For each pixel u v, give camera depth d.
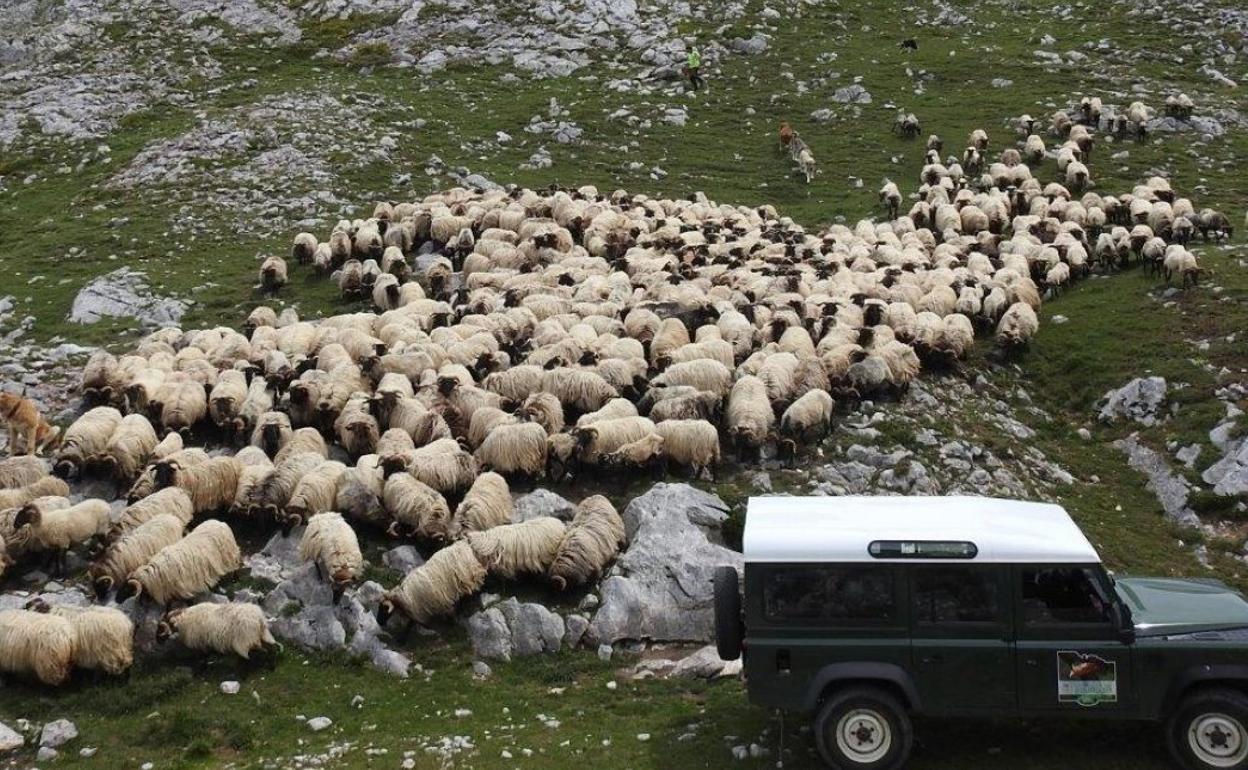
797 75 57.28
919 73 56.78
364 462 20.98
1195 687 13.25
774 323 28.05
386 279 33.34
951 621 13.35
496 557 18.56
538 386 25.03
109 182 46.19
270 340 29.11
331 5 65.62
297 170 45.69
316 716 16.33
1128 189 43.41
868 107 53.53
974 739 14.32
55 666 16.44
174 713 16.09
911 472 22.83
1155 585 14.90
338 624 18.05
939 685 13.34
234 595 18.83
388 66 59.62
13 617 16.78
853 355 26.11
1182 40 59.00
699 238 36.91
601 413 23.41
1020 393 28.30
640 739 15.03
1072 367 29.14
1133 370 28.09
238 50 62.16
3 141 51.59
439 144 49.47
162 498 20.17
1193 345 28.36
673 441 22.22
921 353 28.22
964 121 51.25
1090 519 22.83
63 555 19.77
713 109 54.06
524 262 35.69
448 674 17.31
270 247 39.41
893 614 13.41
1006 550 13.36
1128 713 13.20
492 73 58.62
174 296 34.44
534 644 17.75
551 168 47.62
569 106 53.88
